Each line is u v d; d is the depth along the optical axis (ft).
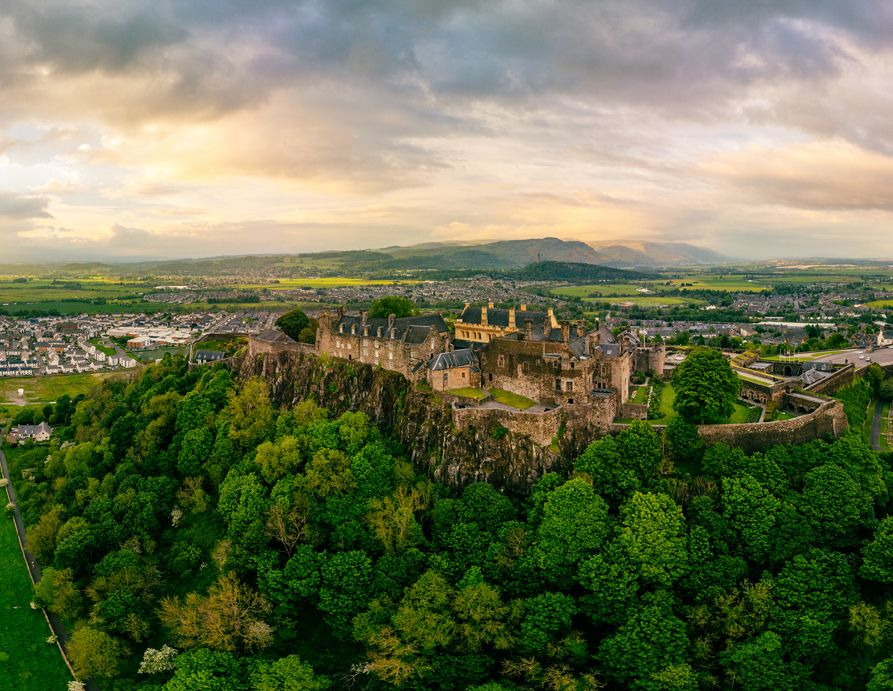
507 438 564.30
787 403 628.69
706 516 474.90
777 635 414.00
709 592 442.50
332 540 532.32
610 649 419.54
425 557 502.79
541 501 510.99
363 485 556.51
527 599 456.04
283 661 435.53
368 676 448.24
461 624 447.83
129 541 588.50
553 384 594.24
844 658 417.08
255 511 550.36
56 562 568.82
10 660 494.59
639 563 448.65
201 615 486.38
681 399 569.64
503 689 406.41
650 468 513.86
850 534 463.01
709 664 417.69
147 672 463.83
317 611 507.71
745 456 516.73
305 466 584.40
